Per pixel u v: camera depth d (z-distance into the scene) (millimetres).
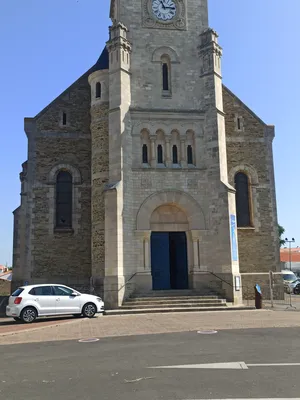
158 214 22547
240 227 25188
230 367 8352
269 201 25859
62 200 24672
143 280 21281
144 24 24094
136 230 21656
